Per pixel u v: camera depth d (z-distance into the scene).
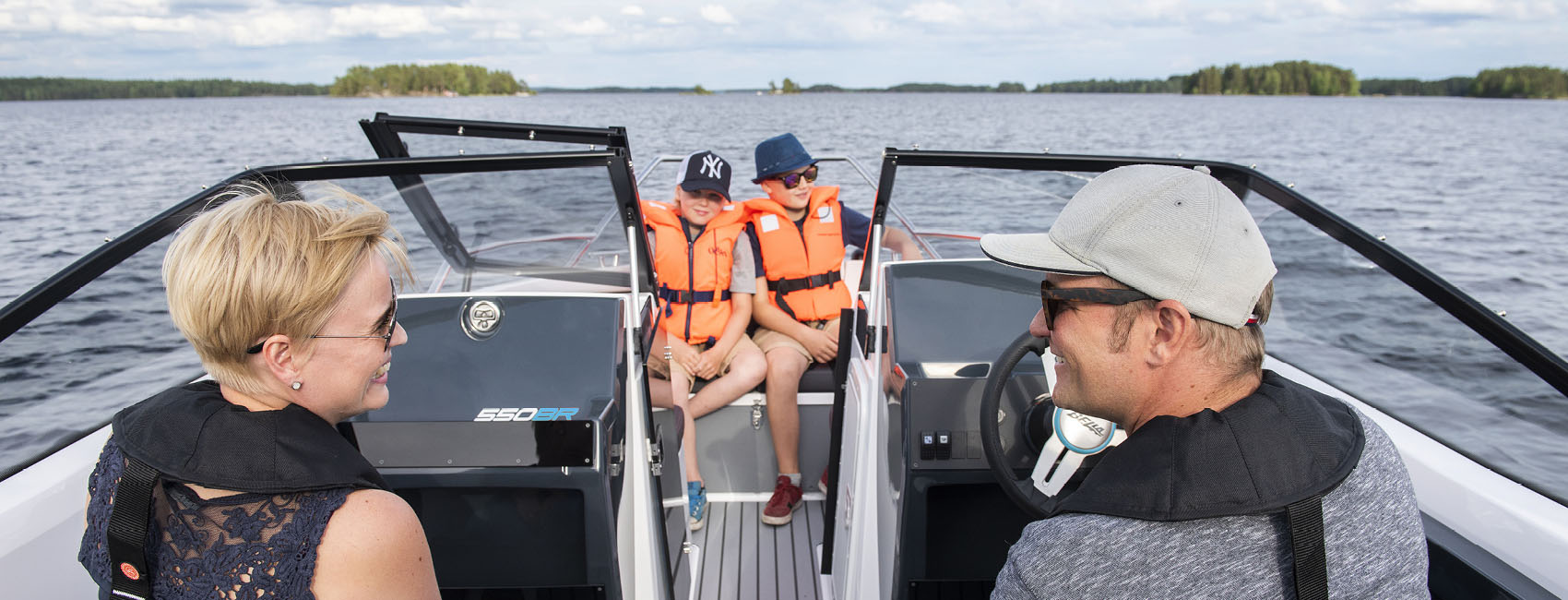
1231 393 0.80
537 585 1.62
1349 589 0.73
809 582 2.46
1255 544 0.73
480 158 1.80
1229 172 2.06
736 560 2.56
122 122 47.19
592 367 1.57
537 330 1.60
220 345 0.77
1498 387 1.80
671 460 2.17
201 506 0.75
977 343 1.69
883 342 1.87
